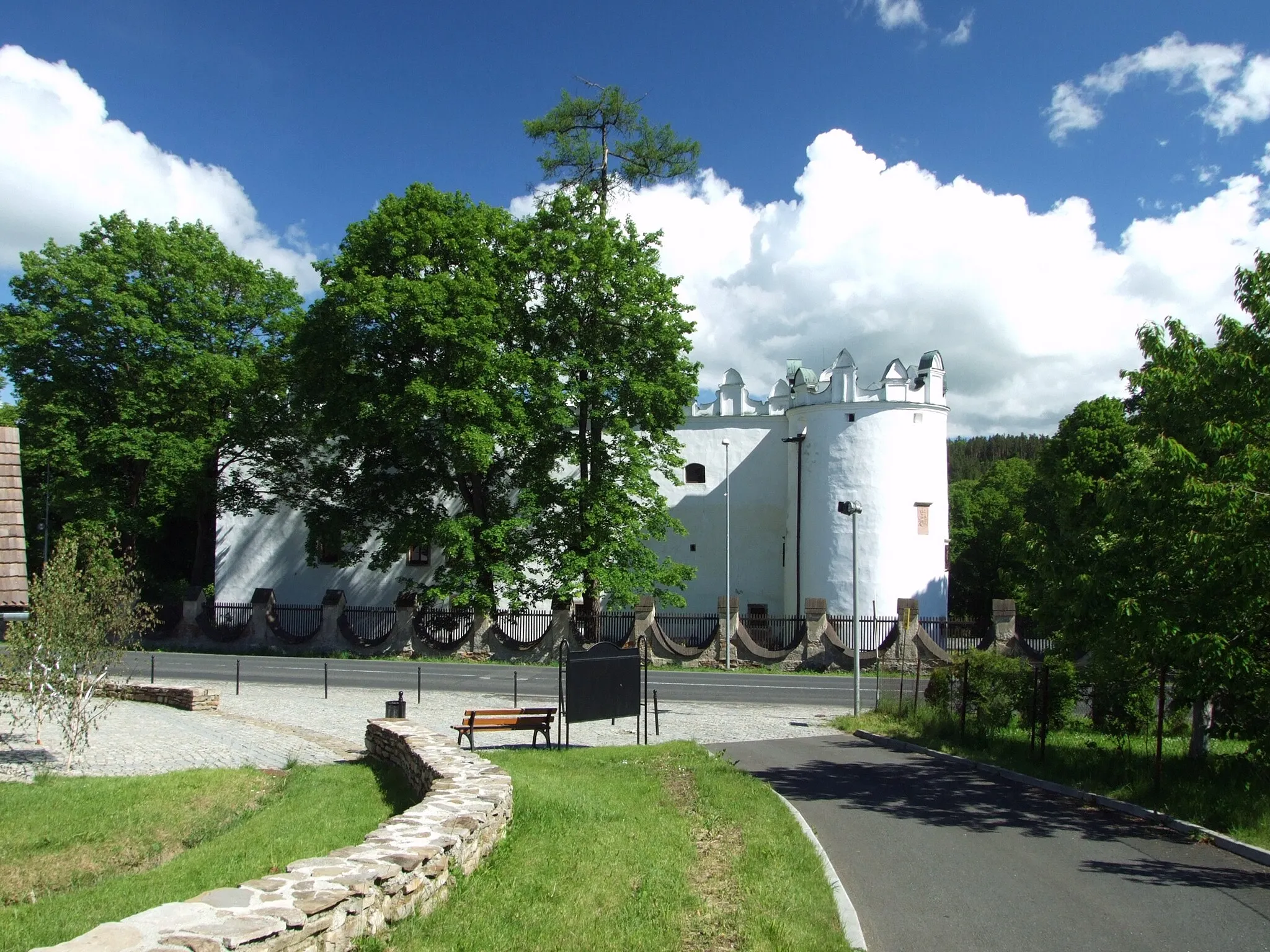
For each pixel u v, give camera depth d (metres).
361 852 6.13
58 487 38.31
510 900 6.56
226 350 41.00
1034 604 14.56
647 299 34.97
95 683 13.80
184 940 4.37
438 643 36.31
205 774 12.55
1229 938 6.86
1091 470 35.00
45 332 37.09
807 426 41.69
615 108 37.44
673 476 37.19
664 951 5.89
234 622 41.41
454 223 32.69
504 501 36.41
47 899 7.50
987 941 6.72
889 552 39.25
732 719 21.09
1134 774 12.34
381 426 33.69
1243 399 10.95
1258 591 10.41
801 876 7.78
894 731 18.27
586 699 14.58
